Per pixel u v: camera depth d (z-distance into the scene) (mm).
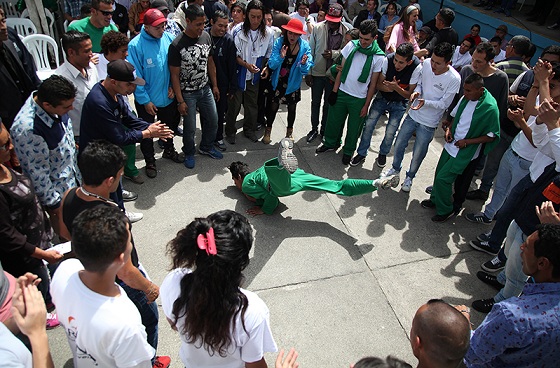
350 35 5203
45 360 1513
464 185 4348
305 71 5113
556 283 1964
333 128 5320
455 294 3672
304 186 4023
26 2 6031
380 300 3541
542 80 3297
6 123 3520
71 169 3143
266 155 5398
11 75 3496
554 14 8984
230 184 4801
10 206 2480
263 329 1716
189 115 4652
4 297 1866
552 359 1918
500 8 8984
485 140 3971
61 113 2820
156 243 3881
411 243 4199
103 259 1571
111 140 3361
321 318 3326
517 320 1898
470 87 3861
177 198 4484
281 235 4117
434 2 10016
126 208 4266
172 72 4355
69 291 1656
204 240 1588
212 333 1607
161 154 5207
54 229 3418
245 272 3676
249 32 4969
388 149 5238
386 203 4742
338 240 4133
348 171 5258
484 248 4121
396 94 4820
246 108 5484
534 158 3594
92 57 4035
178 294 1719
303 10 6250
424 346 1721
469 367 2229
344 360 3025
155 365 2762
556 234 1985
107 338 1591
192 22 4160
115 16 6930
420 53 6270
